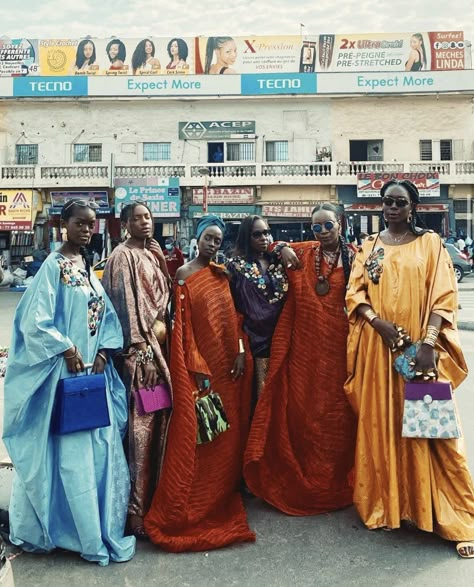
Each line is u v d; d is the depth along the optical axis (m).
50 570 2.63
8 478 3.81
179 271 3.28
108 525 2.75
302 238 21.81
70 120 22.64
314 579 2.53
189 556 2.77
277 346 3.39
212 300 3.24
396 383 2.92
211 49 22.88
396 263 2.93
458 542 2.75
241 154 22.52
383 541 2.88
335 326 3.24
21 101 22.41
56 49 23.08
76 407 2.69
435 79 21.64
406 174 20.83
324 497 3.26
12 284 20.88
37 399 2.76
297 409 3.34
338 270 3.27
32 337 2.66
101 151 22.73
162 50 22.98
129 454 3.04
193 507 3.04
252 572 2.60
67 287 2.81
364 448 2.99
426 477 2.79
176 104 22.48
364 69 22.59
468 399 5.84
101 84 22.20
